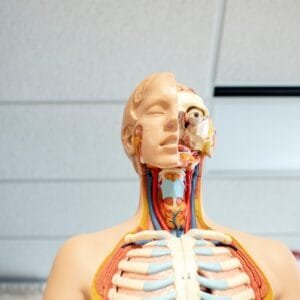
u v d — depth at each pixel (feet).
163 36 4.46
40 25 4.32
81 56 4.61
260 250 2.56
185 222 2.56
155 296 2.14
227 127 5.44
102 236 2.57
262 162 5.88
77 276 2.38
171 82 2.58
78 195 6.19
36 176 5.90
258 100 5.08
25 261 7.46
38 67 4.69
